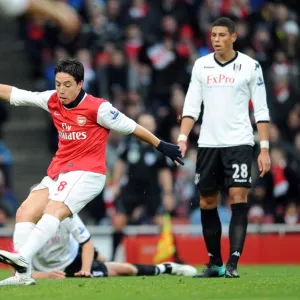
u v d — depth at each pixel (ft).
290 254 165.27
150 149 171.01
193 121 104.94
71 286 88.17
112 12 220.43
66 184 91.50
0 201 178.70
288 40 225.76
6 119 207.10
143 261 157.89
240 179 101.55
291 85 206.28
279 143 189.37
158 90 208.44
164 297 77.51
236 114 102.22
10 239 160.25
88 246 111.04
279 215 179.01
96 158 93.15
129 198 171.01
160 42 216.95
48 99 93.76
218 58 103.19
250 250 163.94
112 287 86.84
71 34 91.81
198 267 148.46
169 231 144.56
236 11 225.15
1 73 219.41
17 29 221.66
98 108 92.02
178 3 225.15
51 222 89.51
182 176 179.63
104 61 204.95
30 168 208.44
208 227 104.99
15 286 88.28
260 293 80.79
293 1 239.91
